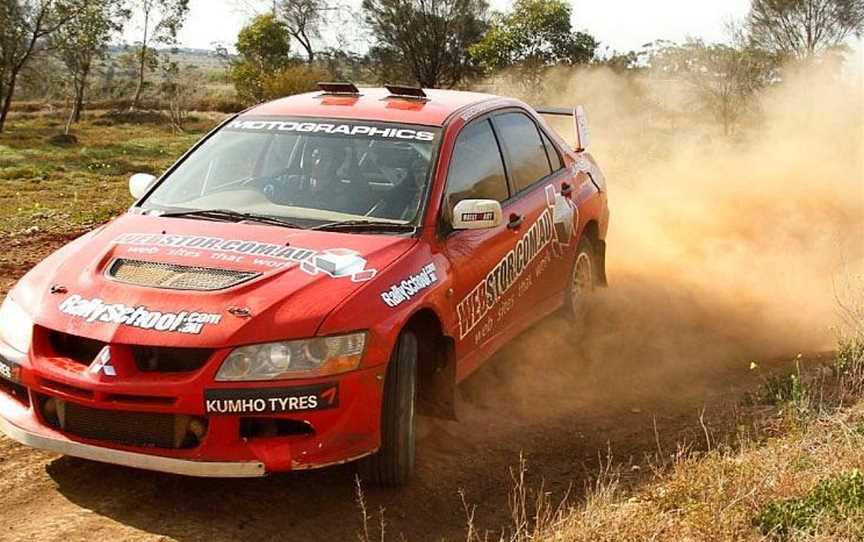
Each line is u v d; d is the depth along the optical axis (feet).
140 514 14.40
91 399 13.84
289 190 17.87
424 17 147.84
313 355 13.96
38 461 15.98
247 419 13.89
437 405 17.34
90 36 147.33
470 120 19.79
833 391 20.06
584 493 16.19
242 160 18.75
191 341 13.65
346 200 17.49
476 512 15.42
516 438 18.63
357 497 15.39
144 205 18.12
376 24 150.10
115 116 162.30
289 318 14.02
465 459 17.39
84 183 70.18
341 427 14.17
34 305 14.97
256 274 14.76
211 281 14.60
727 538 13.37
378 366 14.53
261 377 13.69
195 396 13.57
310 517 14.70
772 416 19.11
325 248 15.76
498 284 18.93
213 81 214.48
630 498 15.30
